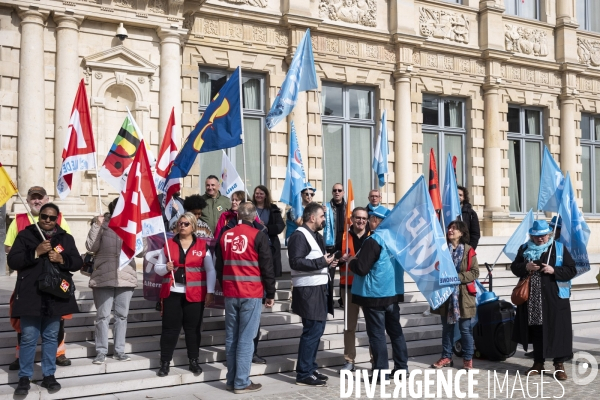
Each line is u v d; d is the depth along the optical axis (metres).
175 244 7.88
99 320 7.80
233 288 7.42
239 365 7.36
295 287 7.73
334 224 10.39
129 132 9.22
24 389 6.79
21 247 6.94
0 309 8.64
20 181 11.77
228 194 10.55
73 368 7.55
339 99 16.64
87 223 12.08
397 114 17.09
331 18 16.20
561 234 8.98
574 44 20.22
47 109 12.11
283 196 10.26
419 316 10.73
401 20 17.00
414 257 7.80
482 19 18.59
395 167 17.12
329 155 16.47
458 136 18.64
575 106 20.39
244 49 14.95
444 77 17.94
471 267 8.52
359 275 7.67
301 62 9.46
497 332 9.06
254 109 15.41
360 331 9.94
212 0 14.42
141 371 7.87
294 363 8.47
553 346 7.96
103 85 12.55
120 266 7.29
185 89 14.19
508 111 19.47
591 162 21.14
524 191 19.66
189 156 8.57
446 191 11.04
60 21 12.08
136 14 12.67
